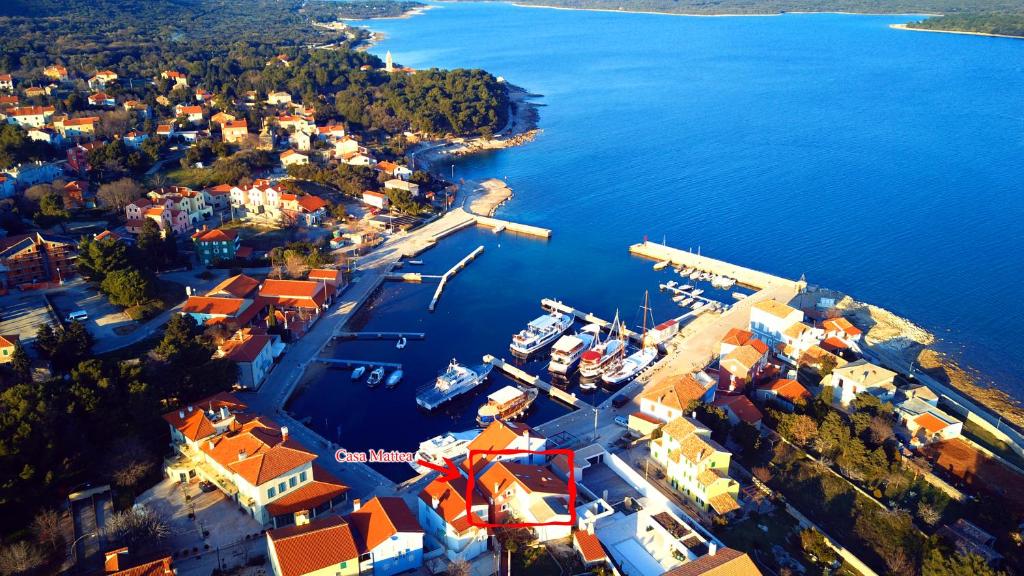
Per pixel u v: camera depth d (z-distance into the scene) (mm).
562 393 154500
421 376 162750
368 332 182000
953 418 136375
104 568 90438
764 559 103250
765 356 155375
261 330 168875
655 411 136625
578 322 191750
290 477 107062
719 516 109438
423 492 108500
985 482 121062
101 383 119750
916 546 105812
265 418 123938
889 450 127125
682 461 116312
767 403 143000
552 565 100188
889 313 190500
